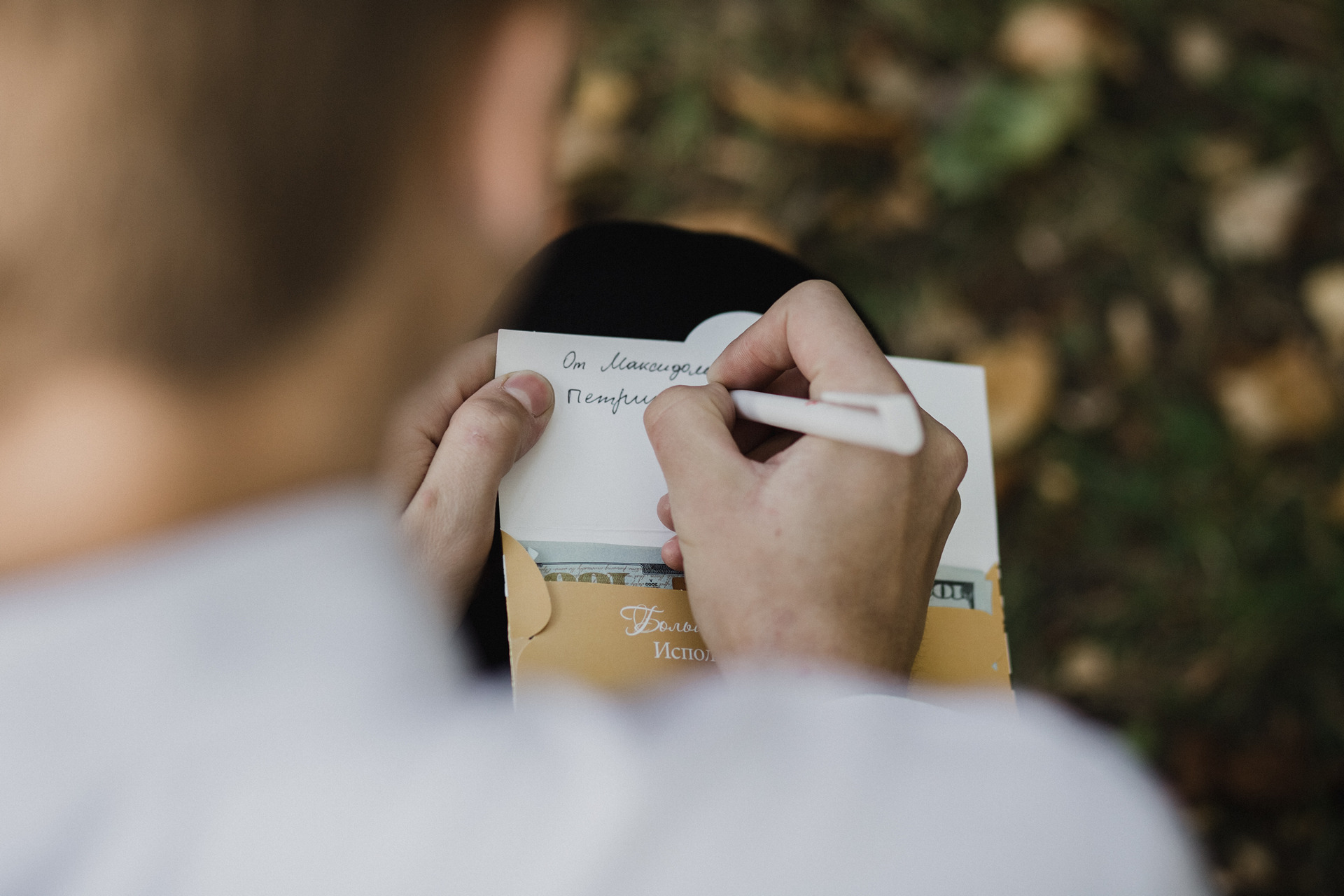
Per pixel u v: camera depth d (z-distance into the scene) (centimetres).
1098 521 154
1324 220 167
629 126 171
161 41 26
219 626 31
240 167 27
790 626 57
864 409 58
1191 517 154
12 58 26
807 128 170
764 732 37
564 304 89
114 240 26
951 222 166
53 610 30
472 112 32
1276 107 173
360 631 33
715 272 91
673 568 69
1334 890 141
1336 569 152
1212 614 151
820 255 165
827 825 35
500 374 72
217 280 27
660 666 68
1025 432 156
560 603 68
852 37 175
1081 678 149
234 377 29
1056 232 166
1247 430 158
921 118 171
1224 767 145
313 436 30
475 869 32
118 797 30
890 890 34
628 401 73
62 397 28
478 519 68
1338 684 149
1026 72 173
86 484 29
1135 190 168
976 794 38
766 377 70
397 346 31
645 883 32
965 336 161
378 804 32
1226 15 175
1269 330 162
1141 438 157
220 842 31
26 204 26
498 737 35
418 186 30
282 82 27
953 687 71
